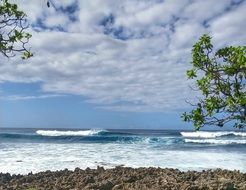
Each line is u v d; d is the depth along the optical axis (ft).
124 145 183.73
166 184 59.52
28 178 72.13
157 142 209.15
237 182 60.70
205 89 40.88
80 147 165.68
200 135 296.51
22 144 183.73
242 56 38.09
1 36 34.09
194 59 41.06
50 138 229.25
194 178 68.03
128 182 65.57
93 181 66.44
